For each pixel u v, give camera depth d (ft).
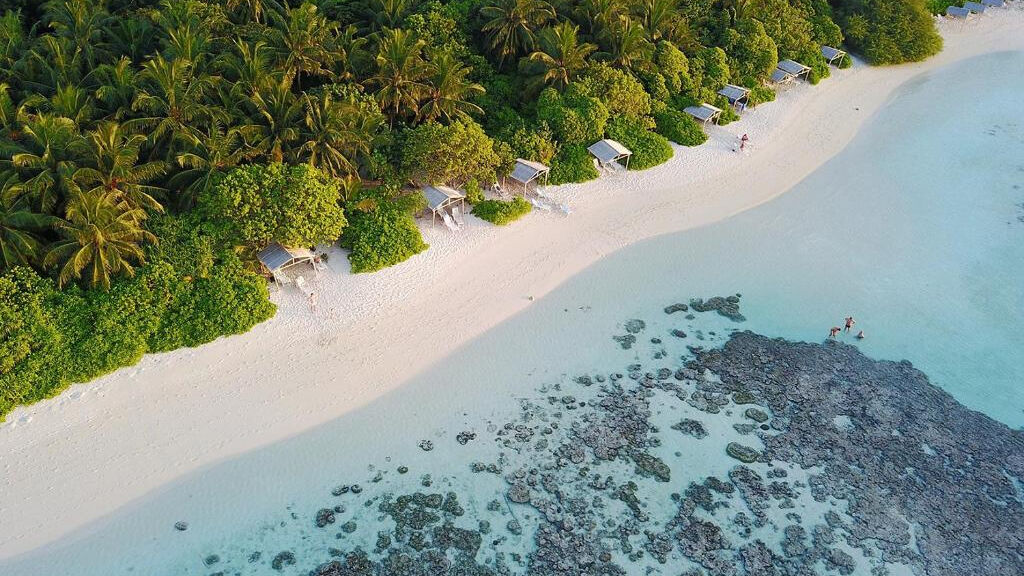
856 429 128.06
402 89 175.73
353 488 115.03
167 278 136.05
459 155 167.32
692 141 210.79
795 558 106.93
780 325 152.35
